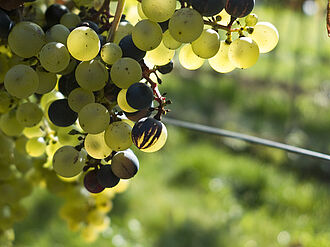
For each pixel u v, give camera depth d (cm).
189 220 213
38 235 179
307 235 217
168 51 46
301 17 371
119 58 44
